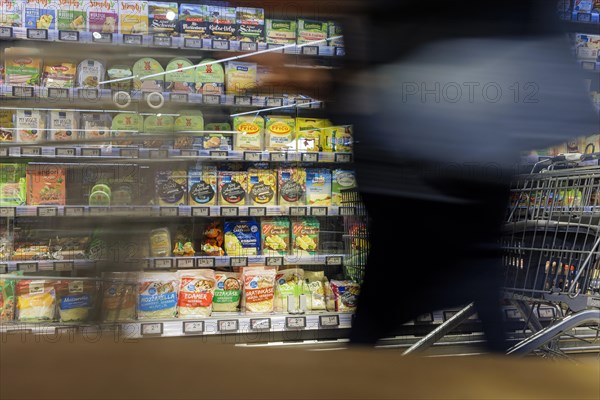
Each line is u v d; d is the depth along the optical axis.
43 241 2.48
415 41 1.28
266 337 2.57
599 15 3.00
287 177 2.80
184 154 2.62
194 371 0.17
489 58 1.25
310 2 2.77
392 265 1.50
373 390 0.15
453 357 0.19
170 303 2.56
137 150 2.58
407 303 1.51
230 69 2.75
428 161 1.35
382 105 1.35
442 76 1.28
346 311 2.69
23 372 0.16
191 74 2.73
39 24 2.54
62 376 0.15
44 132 2.58
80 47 2.63
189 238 2.73
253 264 2.68
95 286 2.04
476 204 1.40
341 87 1.44
